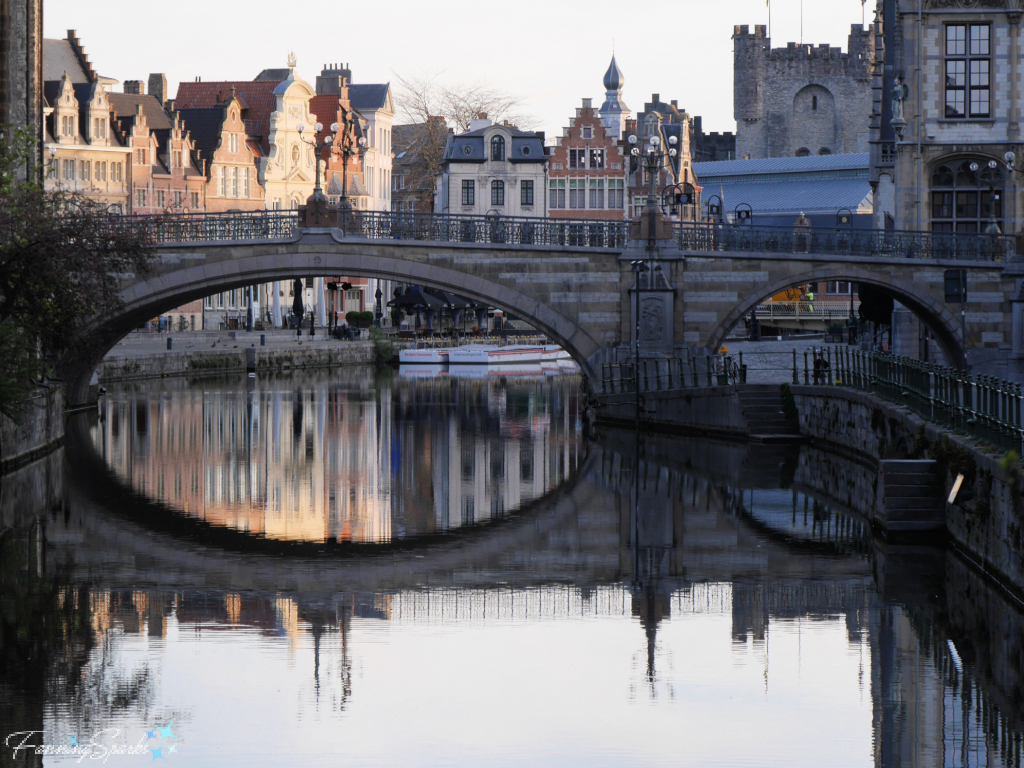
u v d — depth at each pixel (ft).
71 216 119.65
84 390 196.44
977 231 194.70
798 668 67.46
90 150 305.12
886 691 63.77
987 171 193.77
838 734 58.75
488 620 77.05
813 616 76.64
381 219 171.83
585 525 106.22
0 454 129.80
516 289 174.40
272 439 165.99
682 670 67.41
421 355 328.90
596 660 69.26
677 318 176.35
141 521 108.17
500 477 133.80
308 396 231.50
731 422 159.22
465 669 67.82
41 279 115.03
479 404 219.82
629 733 59.00
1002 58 191.93
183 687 64.85
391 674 66.95
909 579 84.02
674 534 101.65
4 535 101.65
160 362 262.47
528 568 90.58
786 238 176.55
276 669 67.87
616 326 176.24
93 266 119.85
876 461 124.16
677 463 140.77
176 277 167.94
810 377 194.39
